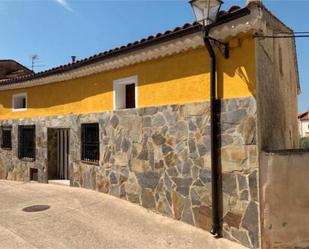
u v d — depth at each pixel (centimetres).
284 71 866
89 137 970
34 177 1192
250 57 570
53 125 1099
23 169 1237
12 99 1305
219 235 609
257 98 565
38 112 1173
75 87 1012
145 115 767
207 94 636
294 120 1133
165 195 717
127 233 627
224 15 556
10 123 1312
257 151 559
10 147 1317
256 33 564
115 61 818
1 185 1150
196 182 652
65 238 604
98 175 923
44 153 1141
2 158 1352
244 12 531
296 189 570
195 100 657
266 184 560
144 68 771
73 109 1020
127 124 821
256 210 557
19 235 618
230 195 595
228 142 598
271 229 558
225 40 599
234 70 593
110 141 877
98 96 920
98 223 680
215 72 618
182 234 621
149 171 757
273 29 645
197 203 650
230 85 599
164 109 719
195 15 575
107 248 562
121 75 838
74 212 755
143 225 667
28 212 763
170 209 705
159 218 705
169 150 708
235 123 588
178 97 691
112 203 809
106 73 890
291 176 569
